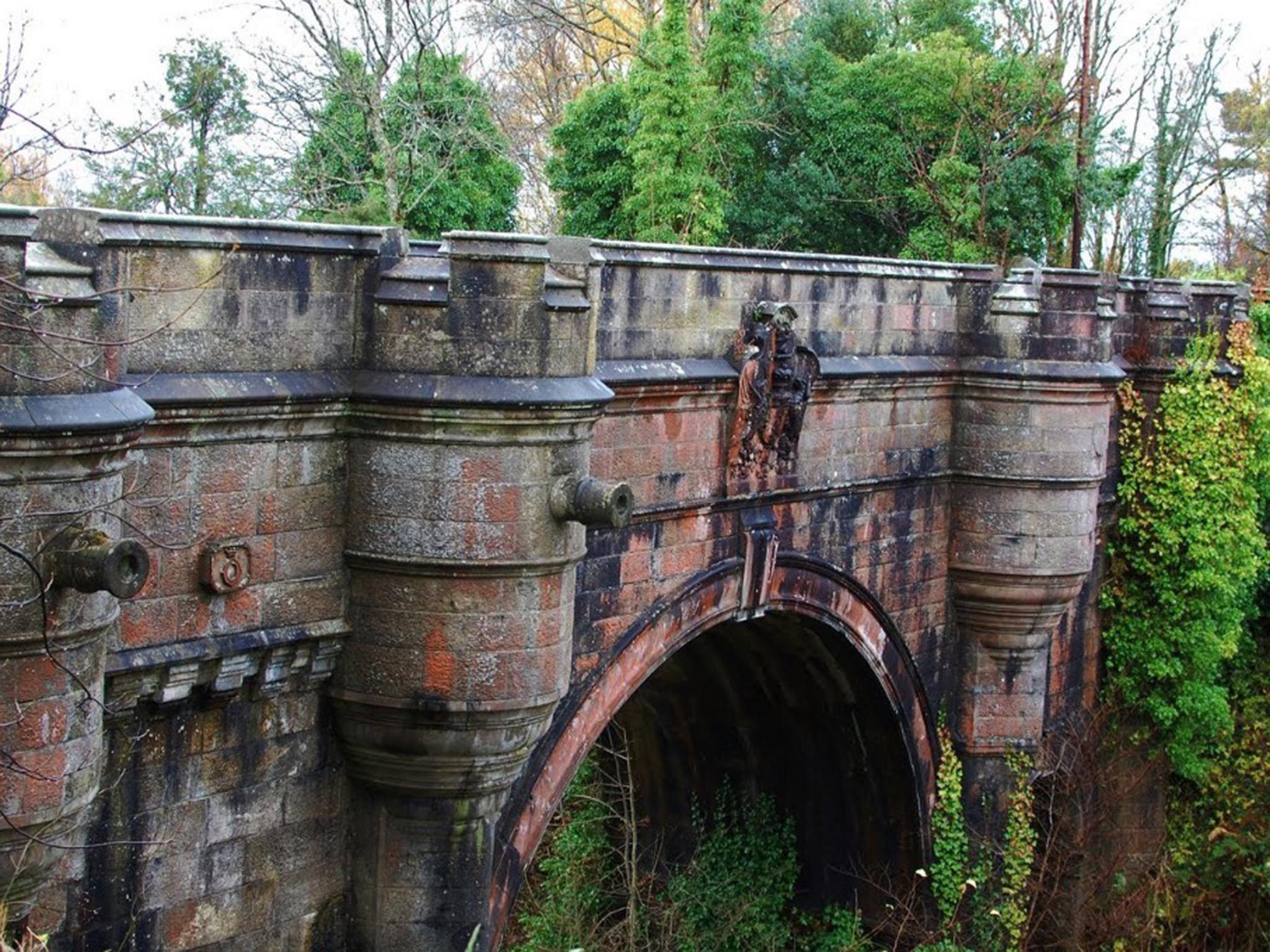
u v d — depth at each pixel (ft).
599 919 101.30
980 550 95.20
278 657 56.49
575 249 58.75
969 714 98.73
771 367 77.00
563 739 69.36
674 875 105.91
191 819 55.11
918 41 163.63
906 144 148.36
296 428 55.77
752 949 102.22
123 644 51.29
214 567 53.31
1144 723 113.60
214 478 53.57
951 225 146.00
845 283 83.82
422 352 56.65
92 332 44.16
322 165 122.01
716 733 106.32
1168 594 110.22
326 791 60.08
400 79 133.08
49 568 43.50
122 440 44.70
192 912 55.36
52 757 44.70
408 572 57.57
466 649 57.93
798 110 151.43
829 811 103.91
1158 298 111.96
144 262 50.39
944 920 98.22
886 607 91.66
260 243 53.62
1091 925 105.50
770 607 82.17
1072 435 94.12
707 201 135.13
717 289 74.90
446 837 61.31
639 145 133.28
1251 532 111.86
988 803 99.50
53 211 44.60
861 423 86.89
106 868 52.34
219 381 52.75
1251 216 215.51
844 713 97.25
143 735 53.11
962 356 94.12
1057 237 156.66
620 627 72.33
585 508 57.82
